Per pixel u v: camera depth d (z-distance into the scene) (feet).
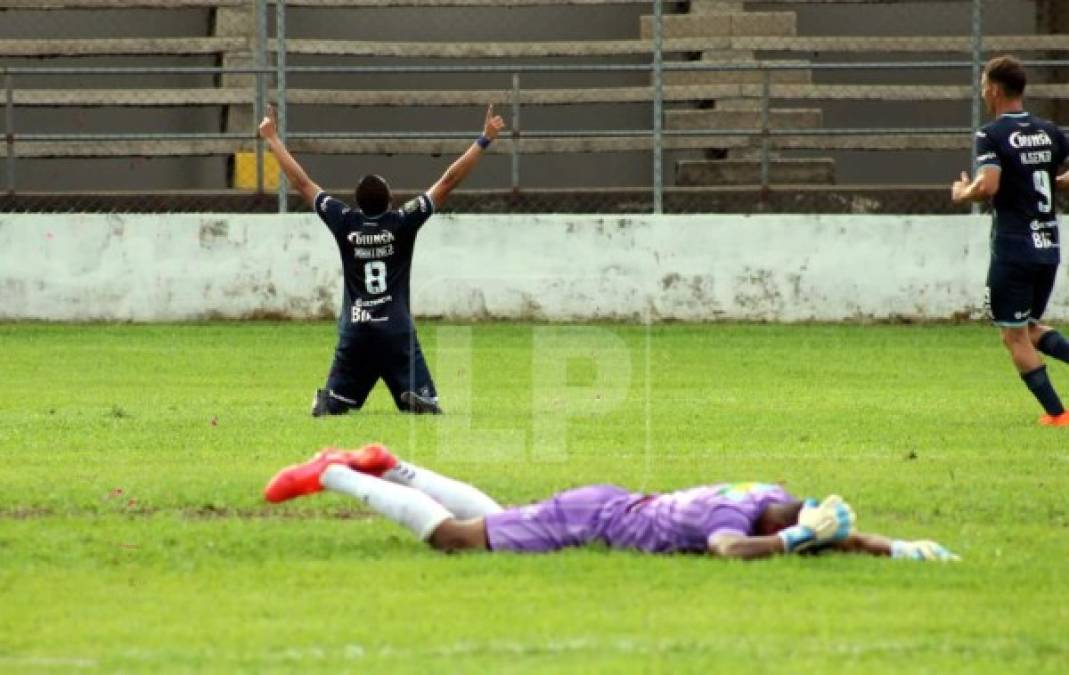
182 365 196.54
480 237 237.66
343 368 145.89
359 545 86.69
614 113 283.79
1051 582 78.89
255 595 76.18
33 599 75.97
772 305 238.48
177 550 86.17
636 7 287.69
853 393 169.89
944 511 98.27
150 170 281.13
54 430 136.98
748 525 80.94
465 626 70.08
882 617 71.67
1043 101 286.46
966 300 238.07
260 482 106.63
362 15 284.20
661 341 220.84
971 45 271.08
